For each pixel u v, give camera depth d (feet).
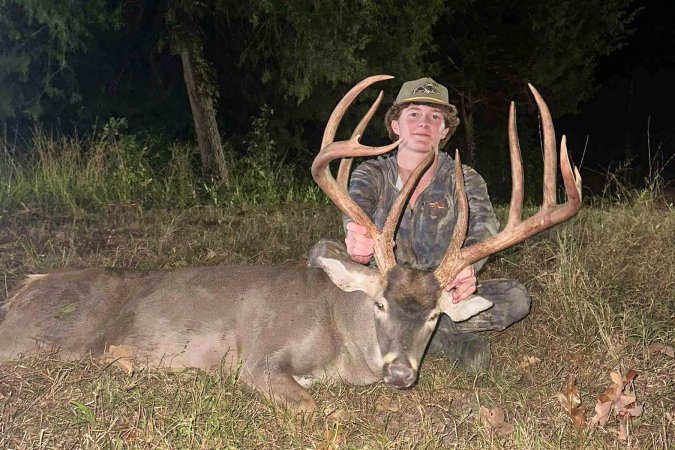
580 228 9.90
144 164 14.32
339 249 7.14
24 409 5.46
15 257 8.70
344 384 6.43
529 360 6.76
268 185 14.39
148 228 10.18
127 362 6.15
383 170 7.03
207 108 15.10
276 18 14.90
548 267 8.72
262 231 10.32
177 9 14.61
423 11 17.13
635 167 29.07
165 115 17.38
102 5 13.70
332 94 17.54
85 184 12.39
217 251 9.24
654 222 10.01
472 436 5.57
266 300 6.63
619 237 9.25
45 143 13.69
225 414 5.45
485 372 6.57
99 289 7.09
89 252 9.16
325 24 14.75
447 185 6.95
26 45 14.23
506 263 8.90
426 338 5.88
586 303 7.27
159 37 15.74
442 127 7.04
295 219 11.19
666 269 8.32
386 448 5.27
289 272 6.82
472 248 5.95
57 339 6.91
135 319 6.81
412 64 17.17
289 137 18.08
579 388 6.31
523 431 5.42
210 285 6.84
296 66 15.39
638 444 5.50
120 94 16.75
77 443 5.12
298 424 5.63
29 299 7.09
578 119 31.94
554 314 7.45
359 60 15.38
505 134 25.04
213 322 6.66
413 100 6.82
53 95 15.14
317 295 6.56
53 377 5.92
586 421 5.76
